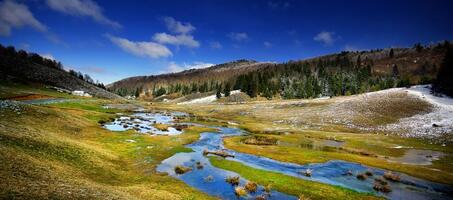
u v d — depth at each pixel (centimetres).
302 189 3219
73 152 3491
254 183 3238
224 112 13662
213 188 3152
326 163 4541
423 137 7112
